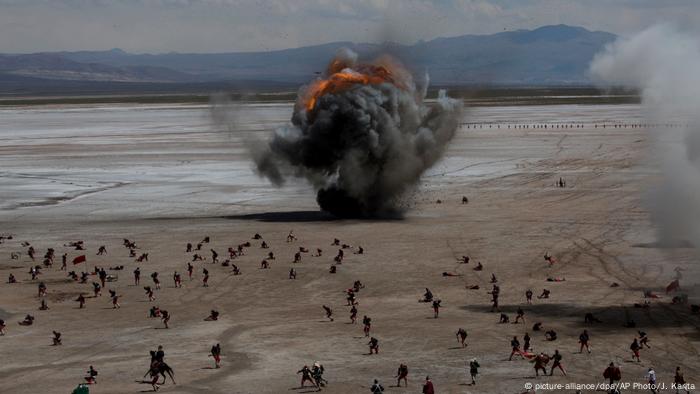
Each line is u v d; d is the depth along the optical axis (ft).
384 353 265.54
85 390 225.76
